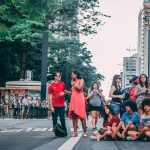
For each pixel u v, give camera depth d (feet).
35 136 45.21
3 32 63.05
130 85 51.47
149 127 38.45
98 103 56.08
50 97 44.70
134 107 40.29
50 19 170.40
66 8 175.94
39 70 184.55
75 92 43.91
